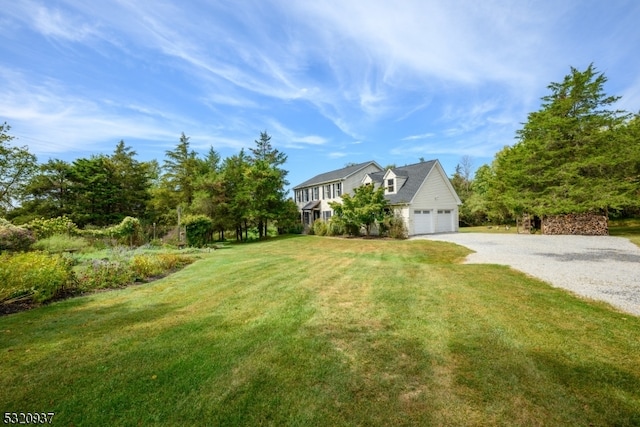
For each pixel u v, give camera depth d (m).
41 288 5.86
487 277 7.28
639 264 8.62
